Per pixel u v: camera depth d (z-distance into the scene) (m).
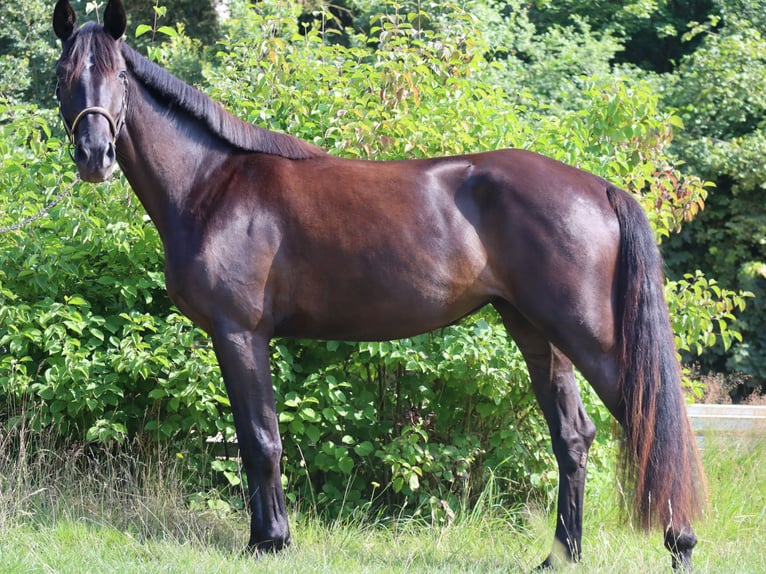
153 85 6.00
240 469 7.09
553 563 5.88
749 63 18.52
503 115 7.96
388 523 7.27
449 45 8.05
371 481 7.61
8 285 7.44
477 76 8.74
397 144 7.54
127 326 7.08
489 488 7.22
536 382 6.25
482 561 6.19
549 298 5.58
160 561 5.69
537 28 23.81
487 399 7.47
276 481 5.93
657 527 5.37
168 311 7.76
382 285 5.78
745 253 17.47
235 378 5.81
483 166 5.86
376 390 7.55
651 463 5.38
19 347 7.05
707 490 5.66
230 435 7.12
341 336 6.05
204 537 6.41
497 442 7.38
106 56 5.69
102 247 7.33
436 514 7.18
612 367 5.58
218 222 5.85
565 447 6.09
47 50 20.70
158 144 6.00
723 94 18.44
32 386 7.01
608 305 5.59
